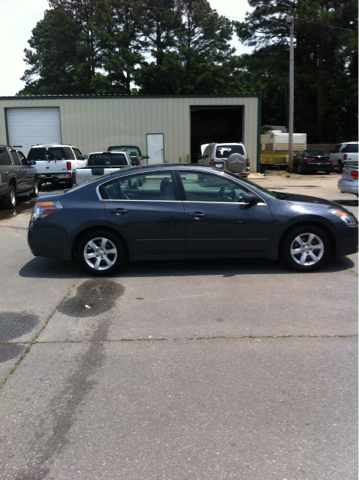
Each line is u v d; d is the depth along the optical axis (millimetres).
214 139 36469
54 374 3420
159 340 3980
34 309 4793
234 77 44875
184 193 5895
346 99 39156
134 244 5832
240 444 2598
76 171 11867
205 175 5949
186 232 5812
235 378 3314
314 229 5883
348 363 3516
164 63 40938
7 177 12078
